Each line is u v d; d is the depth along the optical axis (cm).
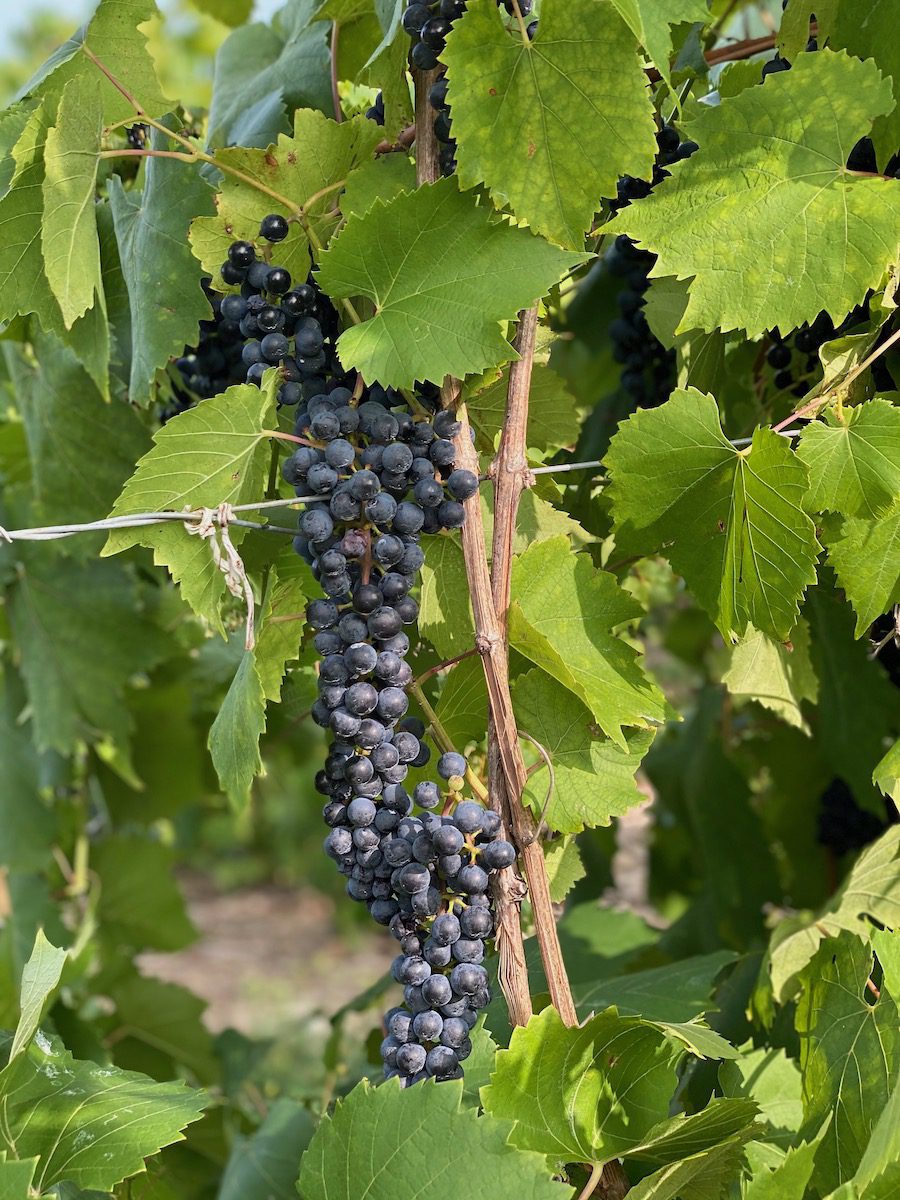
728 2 105
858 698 106
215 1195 126
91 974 137
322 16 88
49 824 137
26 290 83
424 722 81
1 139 81
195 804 157
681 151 80
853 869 86
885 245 72
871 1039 75
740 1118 69
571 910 115
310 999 335
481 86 71
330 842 69
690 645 144
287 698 98
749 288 73
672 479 74
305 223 78
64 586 126
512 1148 65
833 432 74
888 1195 68
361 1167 67
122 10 78
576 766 76
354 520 70
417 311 71
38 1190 70
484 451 84
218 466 73
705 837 125
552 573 74
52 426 105
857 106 71
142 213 84
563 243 71
